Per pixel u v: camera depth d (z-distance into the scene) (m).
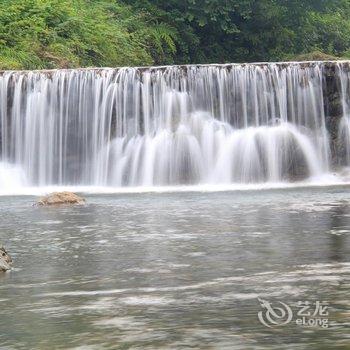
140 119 28.30
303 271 10.48
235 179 28.00
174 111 28.36
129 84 28.31
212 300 8.93
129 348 7.23
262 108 28.55
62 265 11.55
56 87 28.23
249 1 43.31
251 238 13.52
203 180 28.05
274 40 45.03
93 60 36.62
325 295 8.98
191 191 24.61
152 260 11.69
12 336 7.79
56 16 36.56
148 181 27.92
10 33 34.62
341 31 48.72
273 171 28.09
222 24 42.97
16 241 13.93
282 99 28.59
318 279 9.90
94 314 8.52
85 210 18.64
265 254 11.90
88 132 28.22
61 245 13.36
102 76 28.34
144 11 42.22
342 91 29.00
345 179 28.20
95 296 9.41
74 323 8.18
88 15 38.53
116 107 28.27
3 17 35.31
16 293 9.77
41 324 8.20
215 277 10.28
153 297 9.22
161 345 7.29
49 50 34.62
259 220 15.98
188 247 12.77
